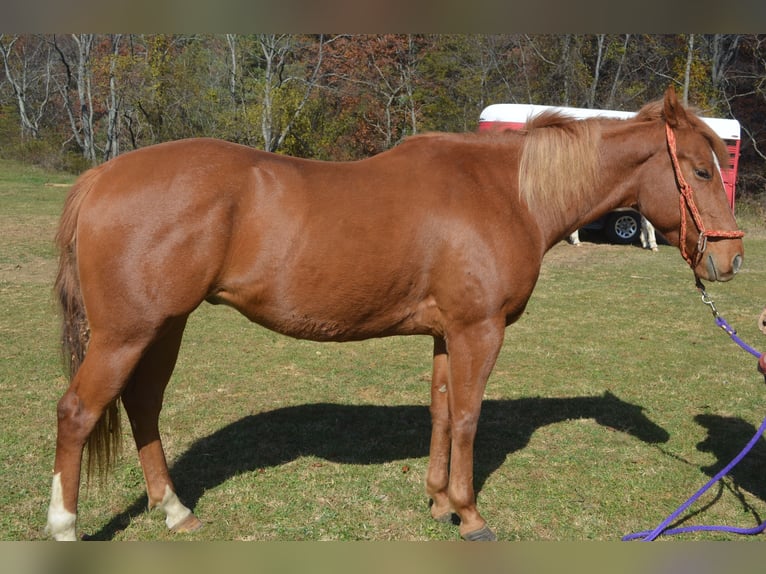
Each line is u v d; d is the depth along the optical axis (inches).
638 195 130.6
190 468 148.0
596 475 148.8
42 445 154.6
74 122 1360.7
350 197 111.7
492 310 115.1
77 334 109.2
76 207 108.1
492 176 120.5
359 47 1024.2
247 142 1067.9
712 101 794.2
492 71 972.6
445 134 126.1
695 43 800.3
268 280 109.8
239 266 109.3
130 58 1073.5
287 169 112.2
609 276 420.5
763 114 865.5
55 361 220.4
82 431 104.5
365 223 110.7
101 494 133.7
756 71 830.5
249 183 108.7
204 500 133.6
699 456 160.1
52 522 104.6
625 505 135.7
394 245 111.7
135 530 121.6
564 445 165.2
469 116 978.1
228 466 149.6
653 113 130.7
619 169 128.2
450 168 118.7
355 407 189.8
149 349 117.7
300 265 109.0
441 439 128.3
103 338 104.2
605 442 167.5
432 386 130.5
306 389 204.8
